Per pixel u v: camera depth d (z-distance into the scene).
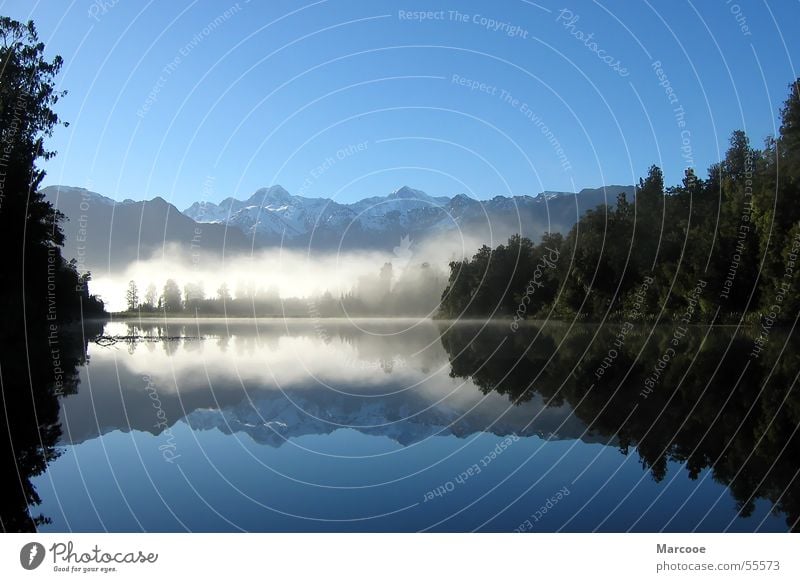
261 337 58.03
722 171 70.69
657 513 11.04
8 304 39.41
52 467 13.47
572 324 60.84
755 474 12.61
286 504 11.66
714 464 13.33
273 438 16.19
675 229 66.81
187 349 43.44
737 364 28.59
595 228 69.69
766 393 20.77
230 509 11.35
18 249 40.31
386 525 10.70
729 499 11.45
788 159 57.25
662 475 12.79
